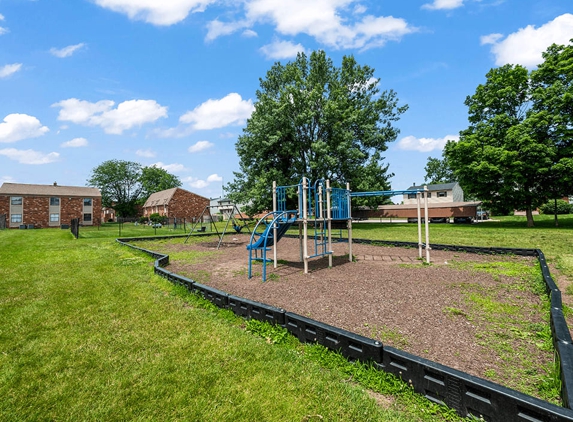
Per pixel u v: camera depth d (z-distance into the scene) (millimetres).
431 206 30531
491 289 4820
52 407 1999
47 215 36156
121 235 18812
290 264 7520
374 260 7980
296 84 23531
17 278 5891
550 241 11195
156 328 3291
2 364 2545
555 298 3662
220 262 8102
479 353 2686
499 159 19000
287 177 23047
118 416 1898
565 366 1989
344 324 3396
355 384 2242
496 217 40438
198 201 47156
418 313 3730
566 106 18031
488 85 21891
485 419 1758
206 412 1920
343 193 7855
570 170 17125
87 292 4812
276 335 3031
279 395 2082
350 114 21984
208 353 2697
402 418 1835
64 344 2904
